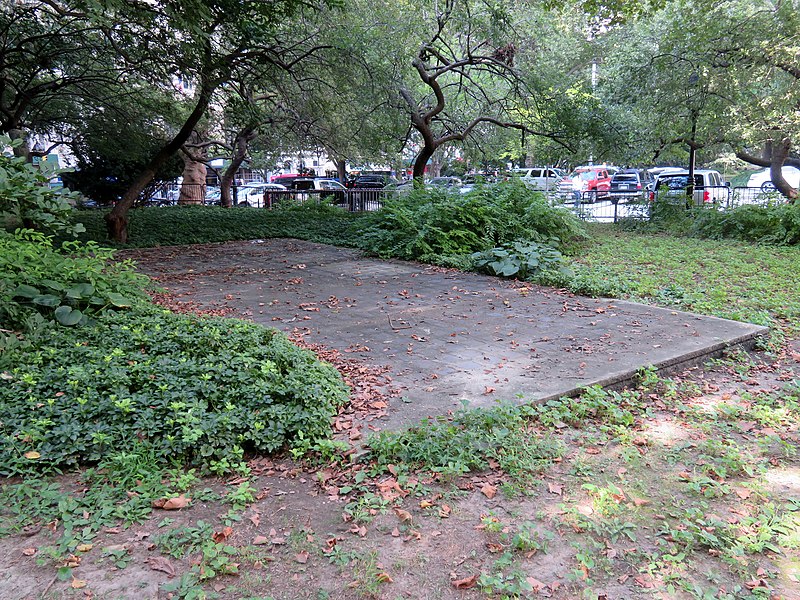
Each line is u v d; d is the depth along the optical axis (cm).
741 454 419
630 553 304
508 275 1001
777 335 698
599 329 685
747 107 1688
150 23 1084
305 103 1772
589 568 292
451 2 1620
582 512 341
